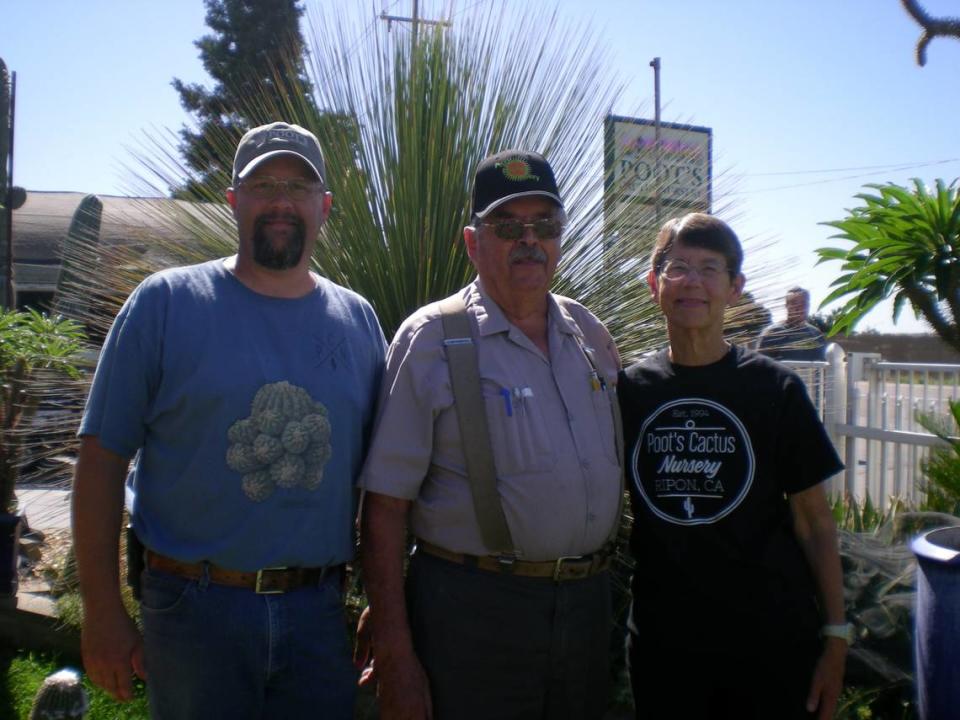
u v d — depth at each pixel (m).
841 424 5.17
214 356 2.00
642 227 3.79
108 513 2.00
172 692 2.00
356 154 3.83
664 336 3.58
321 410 2.07
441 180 3.69
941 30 3.11
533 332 2.29
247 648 1.98
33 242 10.76
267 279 2.15
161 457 2.03
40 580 4.69
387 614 2.12
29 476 4.39
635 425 2.30
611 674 3.21
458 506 2.13
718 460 2.18
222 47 21.98
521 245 2.23
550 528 2.12
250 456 1.99
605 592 2.30
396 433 2.15
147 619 2.04
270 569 2.00
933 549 2.22
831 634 2.15
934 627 2.17
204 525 1.99
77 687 2.96
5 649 4.12
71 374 3.89
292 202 2.12
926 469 3.60
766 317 3.71
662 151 3.90
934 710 2.17
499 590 2.13
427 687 2.14
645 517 2.24
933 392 4.89
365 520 2.20
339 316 2.21
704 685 2.17
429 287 3.57
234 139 4.00
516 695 2.16
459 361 2.15
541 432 2.14
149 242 3.85
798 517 2.25
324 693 2.08
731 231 2.29
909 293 3.62
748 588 2.12
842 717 2.76
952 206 3.48
